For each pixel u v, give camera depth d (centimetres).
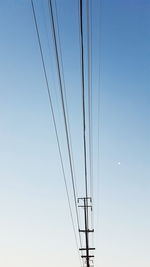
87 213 3128
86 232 3088
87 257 3044
